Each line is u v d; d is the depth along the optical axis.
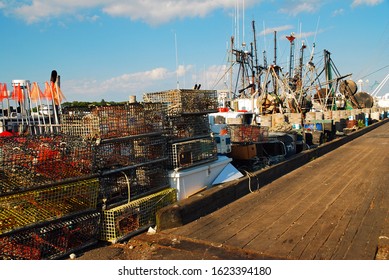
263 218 5.59
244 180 7.21
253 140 9.43
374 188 7.29
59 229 4.18
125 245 4.64
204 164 6.71
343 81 33.50
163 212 5.15
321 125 15.95
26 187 3.93
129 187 5.11
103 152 4.92
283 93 24.95
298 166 10.34
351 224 5.15
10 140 4.24
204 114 6.96
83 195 4.48
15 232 3.78
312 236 4.74
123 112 5.20
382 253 4.18
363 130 21.45
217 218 5.66
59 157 4.35
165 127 6.04
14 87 8.59
